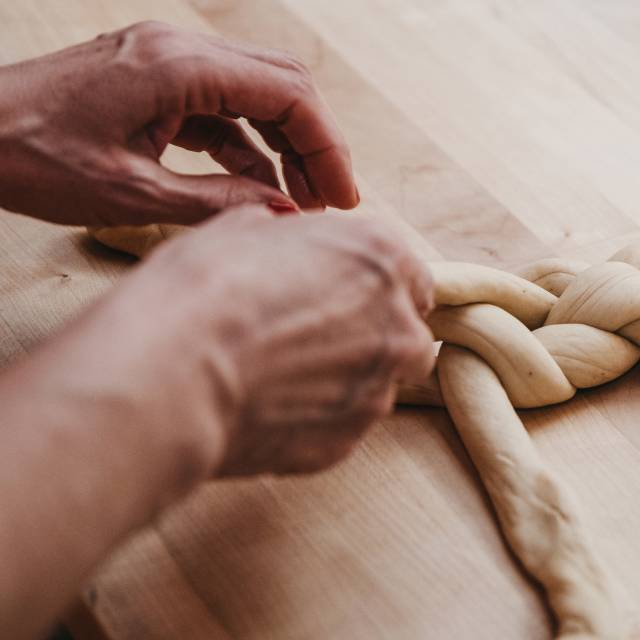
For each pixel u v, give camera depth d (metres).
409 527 0.74
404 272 0.57
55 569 0.41
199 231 0.53
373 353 0.55
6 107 0.71
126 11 1.26
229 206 0.73
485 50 1.25
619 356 0.85
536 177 1.08
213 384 0.46
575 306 0.87
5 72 0.73
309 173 0.84
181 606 0.68
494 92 1.19
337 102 1.17
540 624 0.68
